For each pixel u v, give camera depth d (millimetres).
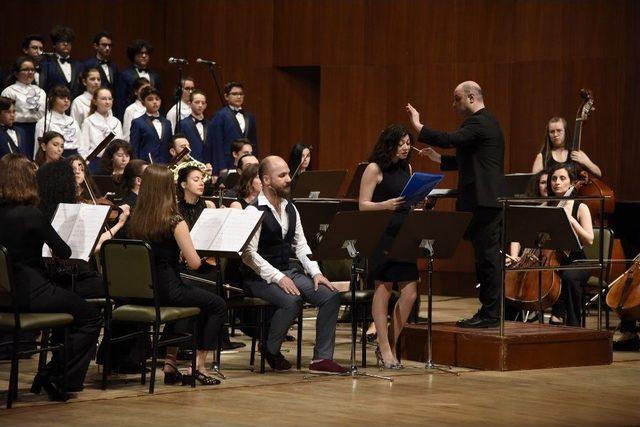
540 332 12789
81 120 19469
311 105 23641
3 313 10305
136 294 10820
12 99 17297
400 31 22094
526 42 20875
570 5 20484
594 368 12820
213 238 11188
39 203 11320
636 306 13742
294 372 12203
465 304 19594
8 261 9930
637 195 20047
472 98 12945
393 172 12578
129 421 9477
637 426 9641
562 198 12594
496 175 12797
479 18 21281
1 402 10336
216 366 11906
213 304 11320
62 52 20188
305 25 23047
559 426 9555
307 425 9406
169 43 24281
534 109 20828
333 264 14266
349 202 13969
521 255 14969
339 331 15703
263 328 12148
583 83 20391
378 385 11414
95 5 23875
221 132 20500
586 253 15398
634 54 19984
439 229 11938
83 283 11953
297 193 16266
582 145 20500
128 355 11914
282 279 11914
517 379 11906
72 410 9953
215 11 23938
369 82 22453
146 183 11039
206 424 9375
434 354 13023
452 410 10148
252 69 23672
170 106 24297
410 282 12578
